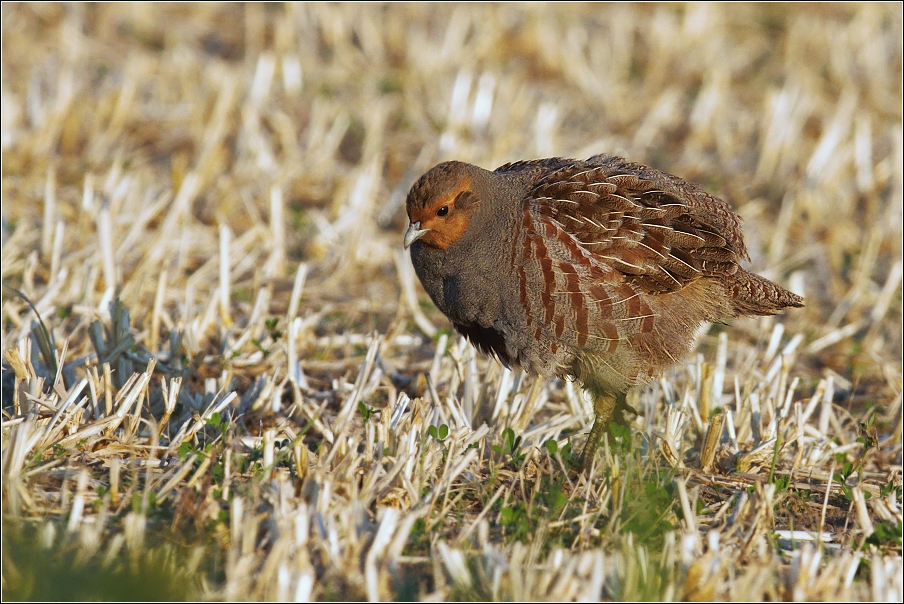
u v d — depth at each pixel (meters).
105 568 6.86
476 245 9.02
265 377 10.34
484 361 11.74
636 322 9.09
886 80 22.38
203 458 8.19
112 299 11.72
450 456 8.62
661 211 9.14
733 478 9.20
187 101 19.75
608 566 7.22
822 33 24.33
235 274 13.95
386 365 11.49
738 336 13.55
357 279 14.48
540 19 23.70
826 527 8.50
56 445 8.41
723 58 23.23
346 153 18.75
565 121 20.22
